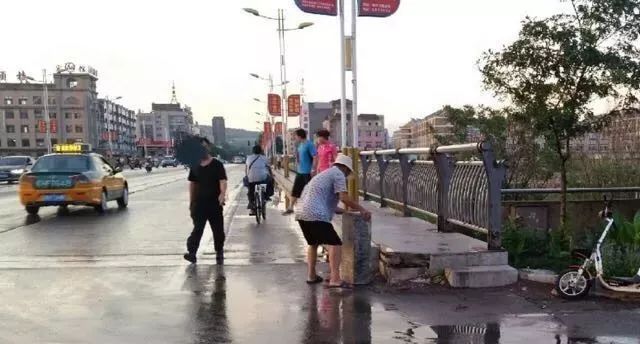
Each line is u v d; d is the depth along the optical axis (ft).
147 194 73.56
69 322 17.52
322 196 21.27
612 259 21.24
